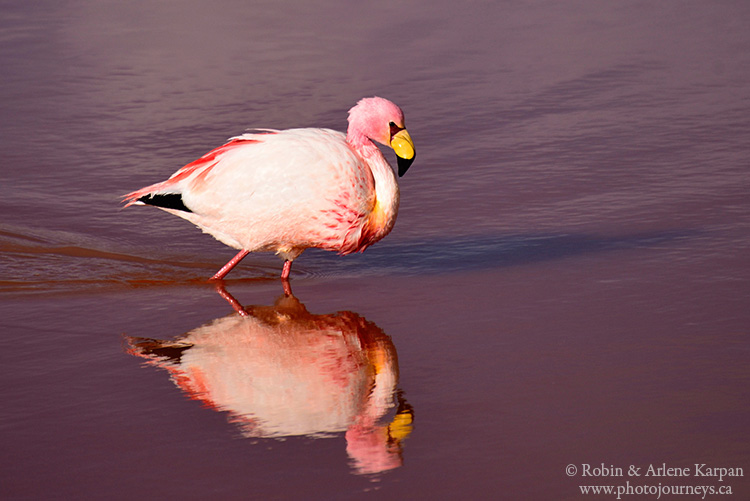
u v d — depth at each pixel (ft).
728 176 48.57
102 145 54.29
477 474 22.38
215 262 39.81
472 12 84.89
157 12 84.99
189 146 53.88
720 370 27.58
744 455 22.97
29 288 36.11
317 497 21.48
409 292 35.50
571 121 58.59
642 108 60.75
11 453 23.45
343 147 36.52
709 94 63.10
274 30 79.46
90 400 26.48
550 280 36.14
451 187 48.57
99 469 22.71
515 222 43.57
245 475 22.43
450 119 59.11
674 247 39.29
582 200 46.06
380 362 28.96
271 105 60.95
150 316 33.37
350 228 36.58
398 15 83.97
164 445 23.90
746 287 34.45
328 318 32.99
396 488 21.83
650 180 48.49
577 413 25.20
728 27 78.89
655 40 75.87
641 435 23.98
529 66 69.82
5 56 71.67
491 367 28.30
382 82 66.08
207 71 68.54
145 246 41.37
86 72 68.18
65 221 43.80
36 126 57.67
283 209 35.86
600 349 29.37
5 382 27.66
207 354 29.86
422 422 24.97
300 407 26.05
